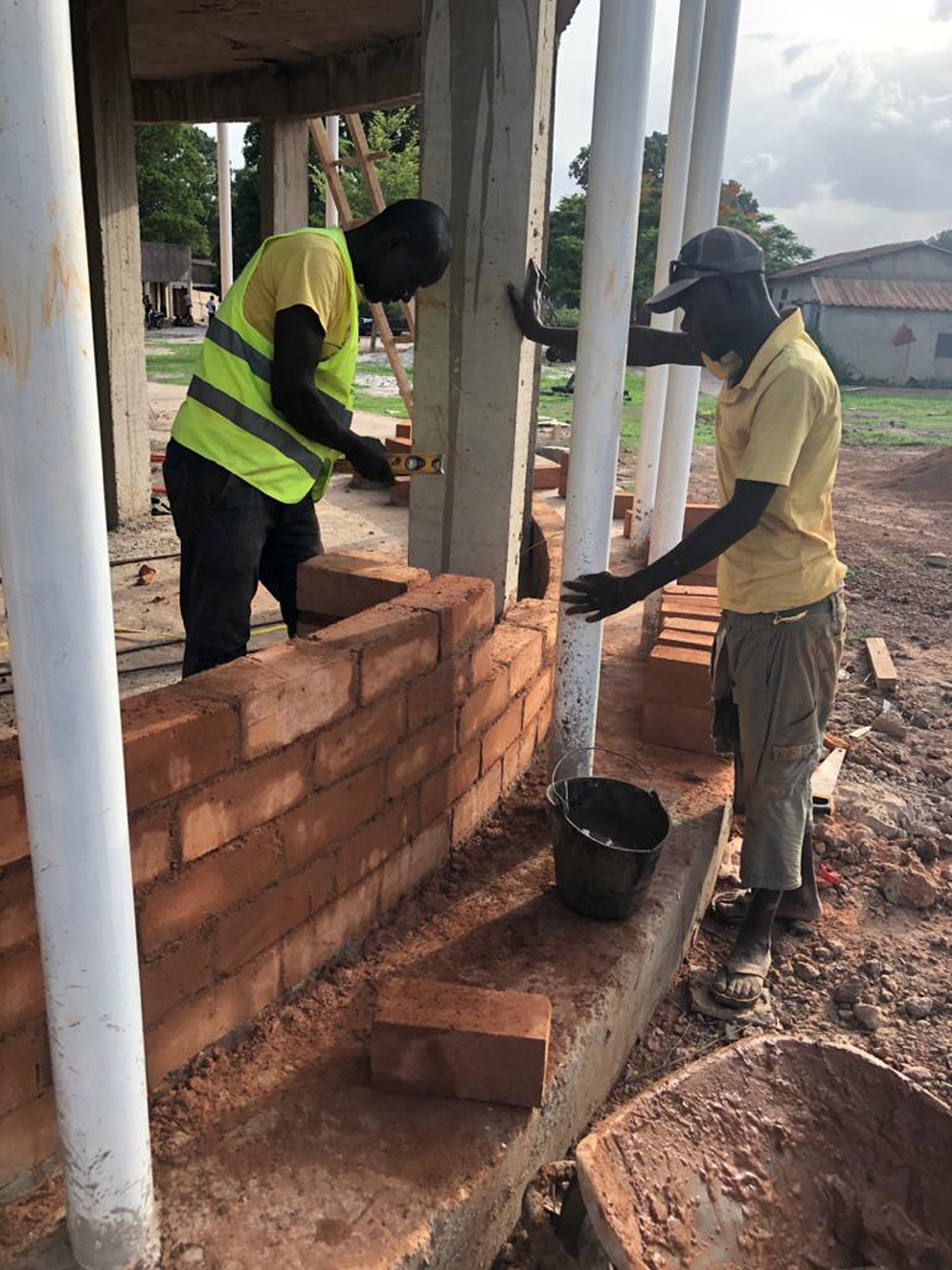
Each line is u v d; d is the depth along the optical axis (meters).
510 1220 2.18
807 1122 2.28
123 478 7.48
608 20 2.65
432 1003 2.21
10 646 1.37
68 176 1.23
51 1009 1.51
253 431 2.98
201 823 2.04
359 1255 1.82
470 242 3.88
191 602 3.15
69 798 1.40
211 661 3.20
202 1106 2.12
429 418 4.16
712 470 13.98
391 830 2.71
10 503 1.30
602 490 3.00
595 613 3.08
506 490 4.13
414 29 7.78
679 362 3.45
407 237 3.03
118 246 7.08
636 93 2.67
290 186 9.81
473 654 2.99
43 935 1.48
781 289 44.72
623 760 3.79
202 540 3.05
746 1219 2.14
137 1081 1.60
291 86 9.28
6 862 1.69
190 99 10.04
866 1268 2.14
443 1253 1.92
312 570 3.17
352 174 25.86
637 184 2.76
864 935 3.46
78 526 1.32
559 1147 2.39
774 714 2.87
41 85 1.18
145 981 2.01
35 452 1.28
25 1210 1.83
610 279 2.82
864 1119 2.27
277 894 2.30
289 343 2.80
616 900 2.76
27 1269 1.71
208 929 2.13
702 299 2.66
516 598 4.45
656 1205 2.05
